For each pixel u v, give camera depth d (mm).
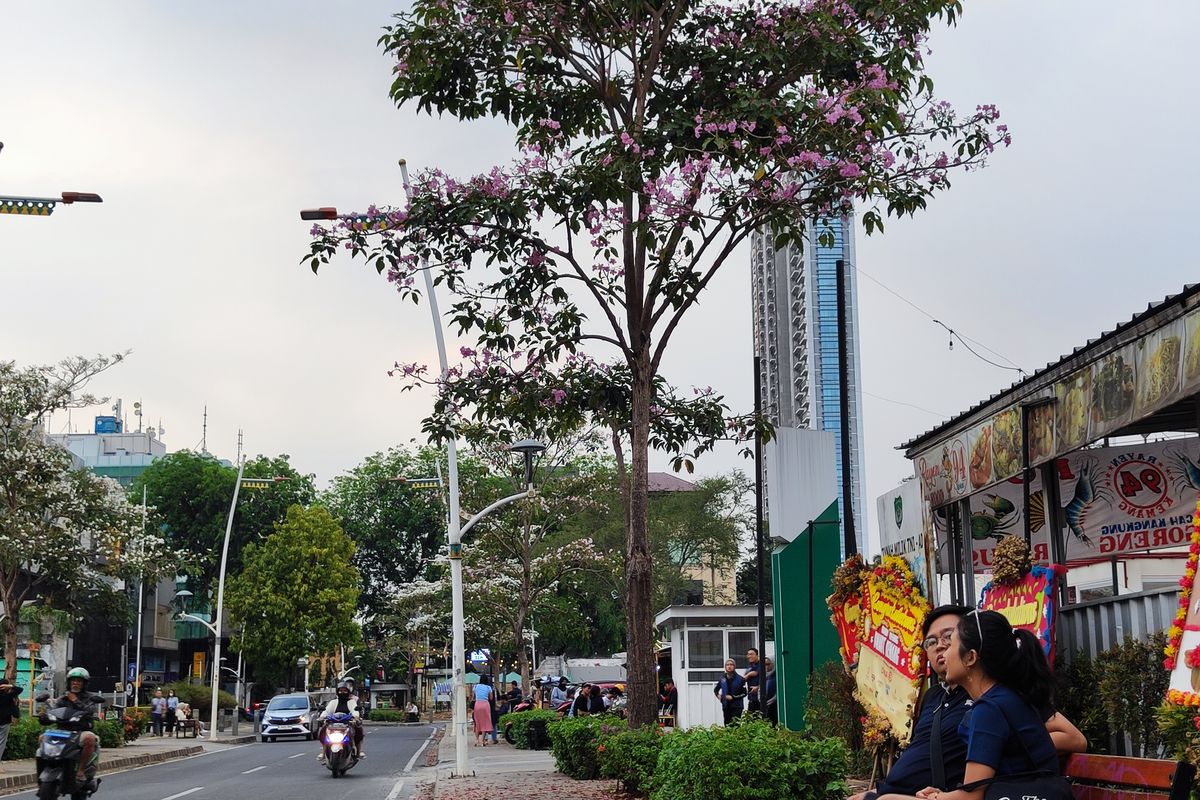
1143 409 9477
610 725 19031
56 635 52219
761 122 13945
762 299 149875
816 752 9750
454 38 14195
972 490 13289
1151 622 9844
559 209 13508
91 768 14695
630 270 14914
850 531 17250
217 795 20438
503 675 75188
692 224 13523
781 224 13828
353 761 26219
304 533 68812
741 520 65375
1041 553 14078
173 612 84188
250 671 84812
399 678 97562
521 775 21750
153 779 25203
